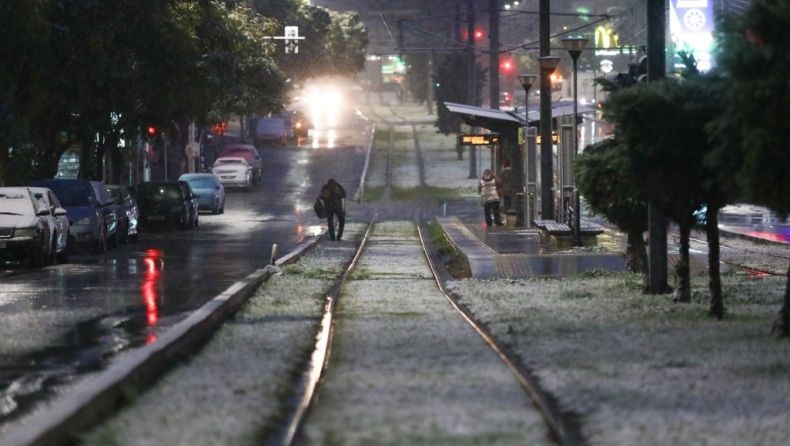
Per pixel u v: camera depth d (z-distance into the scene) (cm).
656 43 5334
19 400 3175
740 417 2736
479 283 6794
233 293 5669
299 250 9644
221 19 13662
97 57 12012
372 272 8088
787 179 3634
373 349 4075
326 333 4588
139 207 13100
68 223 9100
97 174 13738
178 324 4366
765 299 5481
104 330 4662
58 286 6656
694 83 4538
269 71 14825
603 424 2695
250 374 3506
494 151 14850
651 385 3186
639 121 4509
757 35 3591
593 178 6025
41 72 10919
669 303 5275
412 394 3147
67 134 12975
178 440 2558
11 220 8088
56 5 11156
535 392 3141
